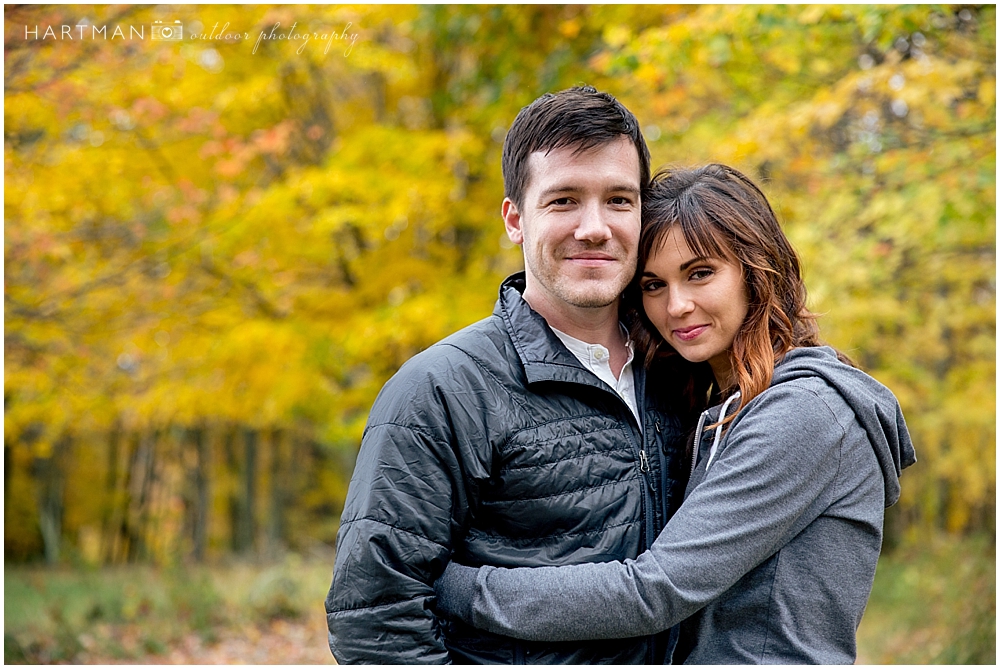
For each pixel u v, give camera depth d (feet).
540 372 5.80
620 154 5.96
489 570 5.50
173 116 19.27
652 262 6.31
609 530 5.73
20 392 21.88
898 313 22.11
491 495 5.69
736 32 14.90
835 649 5.69
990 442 30.96
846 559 5.70
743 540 5.40
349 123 22.74
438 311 18.78
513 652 5.46
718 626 5.80
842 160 17.52
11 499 40.70
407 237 20.76
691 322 6.26
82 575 31.45
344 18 18.71
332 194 19.42
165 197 20.43
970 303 26.21
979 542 26.43
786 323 6.23
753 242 6.24
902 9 13.33
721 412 6.16
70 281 20.15
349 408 22.41
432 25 19.95
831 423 5.62
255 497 46.50
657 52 14.82
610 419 5.97
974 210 16.69
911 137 17.48
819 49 16.55
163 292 21.07
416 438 5.52
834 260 17.76
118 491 45.37
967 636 18.93
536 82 19.81
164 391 22.53
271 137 18.83
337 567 5.46
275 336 19.98
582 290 5.91
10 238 18.07
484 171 20.54
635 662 5.68
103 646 22.26
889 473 5.93
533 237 6.03
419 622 5.30
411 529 5.39
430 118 22.27
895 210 16.35
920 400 27.58
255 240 20.07
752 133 16.01
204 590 27.14
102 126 18.03
